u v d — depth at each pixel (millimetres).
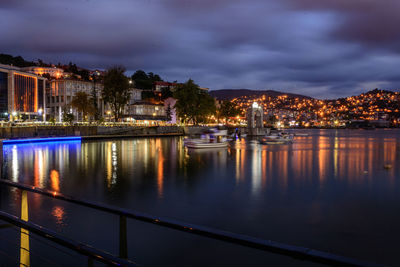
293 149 77938
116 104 130125
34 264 11242
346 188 30734
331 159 55781
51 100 155500
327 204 24578
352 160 54438
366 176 37875
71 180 34688
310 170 42812
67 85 147250
